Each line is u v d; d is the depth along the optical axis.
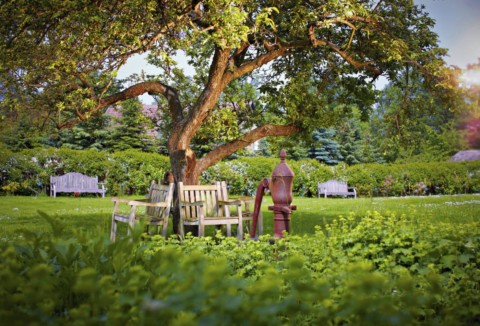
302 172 23.72
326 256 4.09
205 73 10.56
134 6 5.96
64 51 6.57
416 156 28.98
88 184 20.25
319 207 14.38
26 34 6.49
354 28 8.48
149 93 9.14
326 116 9.34
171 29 6.67
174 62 6.61
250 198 7.82
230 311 1.46
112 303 1.70
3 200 16.22
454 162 25.09
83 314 1.59
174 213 8.25
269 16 8.24
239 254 4.23
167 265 1.95
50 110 8.13
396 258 4.33
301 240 4.68
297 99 9.14
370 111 11.04
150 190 7.86
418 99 10.34
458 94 8.59
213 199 7.74
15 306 1.71
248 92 10.18
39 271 1.76
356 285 1.64
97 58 6.66
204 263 1.96
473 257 4.08
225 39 6.44
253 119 10.12
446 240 4.35
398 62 9.59
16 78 7.01
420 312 2.70
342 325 2.22
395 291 2.99
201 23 7.68
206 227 9.57
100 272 2.25
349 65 10.53
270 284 1.61
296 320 2.42
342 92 11.32
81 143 28.28
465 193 25.05
